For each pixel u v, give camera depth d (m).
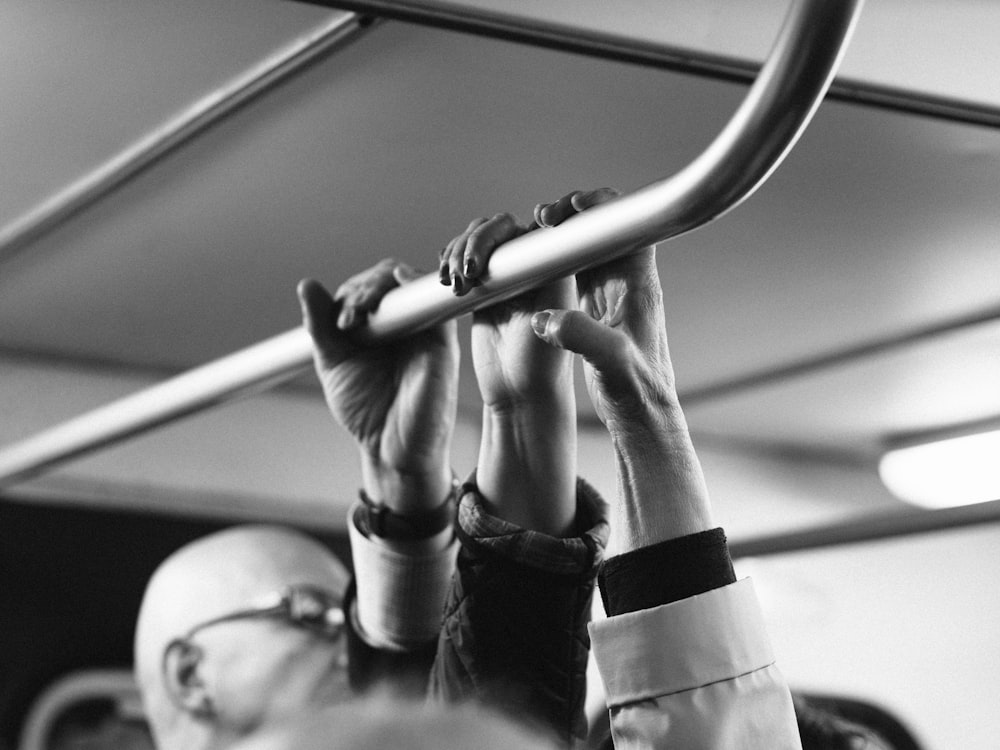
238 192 1.78
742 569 2.77
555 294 0.90
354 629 1.16
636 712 0.76
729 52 1.25
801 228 2.01
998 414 3.03
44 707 2.29
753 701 0.76
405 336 0.97
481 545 0.92
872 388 2.83
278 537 1.72
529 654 0.91
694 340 2.54
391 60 1.44
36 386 2.44
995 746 2.43
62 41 1.38
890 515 2.60
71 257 1.99
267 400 2.70
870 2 1.25
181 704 1.63
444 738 0.42
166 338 2.39
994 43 1.31
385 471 1.11
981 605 2.46
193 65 1.43
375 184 1.78
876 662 2.58
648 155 1.71
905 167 1.80
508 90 1.52
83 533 2.41
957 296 2.30
